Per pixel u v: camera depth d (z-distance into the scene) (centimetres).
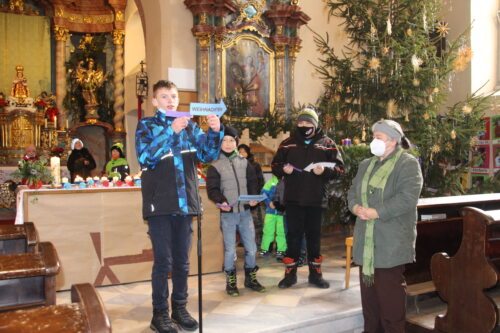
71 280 439
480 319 323
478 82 786
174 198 320
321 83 952
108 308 389
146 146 317
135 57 1290
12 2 1266
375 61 572
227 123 804
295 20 898
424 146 610
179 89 802
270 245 601
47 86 1301
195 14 812
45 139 1222
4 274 194
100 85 1302
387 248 304
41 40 1296
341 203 620
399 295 309
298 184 440
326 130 689
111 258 456
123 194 461
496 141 721
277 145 861
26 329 123
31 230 276
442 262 349
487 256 321
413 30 615
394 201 299
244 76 868
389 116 605
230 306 391
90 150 1314
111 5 1283
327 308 385
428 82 605
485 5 795
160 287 331
